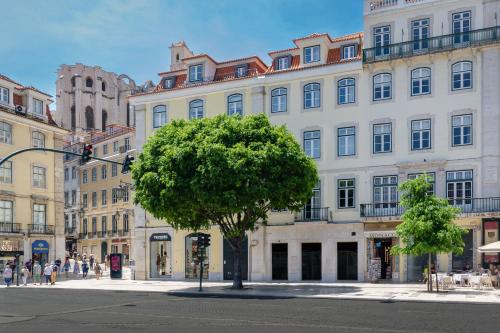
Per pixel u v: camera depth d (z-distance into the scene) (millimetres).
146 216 40125
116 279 41469
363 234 33312
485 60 31375
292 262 35125
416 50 33094
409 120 33094
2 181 44281
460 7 32469
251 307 20375
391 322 15820
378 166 33625
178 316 17969
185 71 41188
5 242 43781
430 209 25109
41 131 48531
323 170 35094
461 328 14523
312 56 36469
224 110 38219
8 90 45812
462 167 31500
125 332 14625
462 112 31781
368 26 34812
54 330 15258
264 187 26656
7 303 23531
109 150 69062
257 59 39500
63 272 49062
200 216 29656
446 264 31219
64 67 103375
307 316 17422
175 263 38750
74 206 75125
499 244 26281
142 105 40969
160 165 28000
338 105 35094
